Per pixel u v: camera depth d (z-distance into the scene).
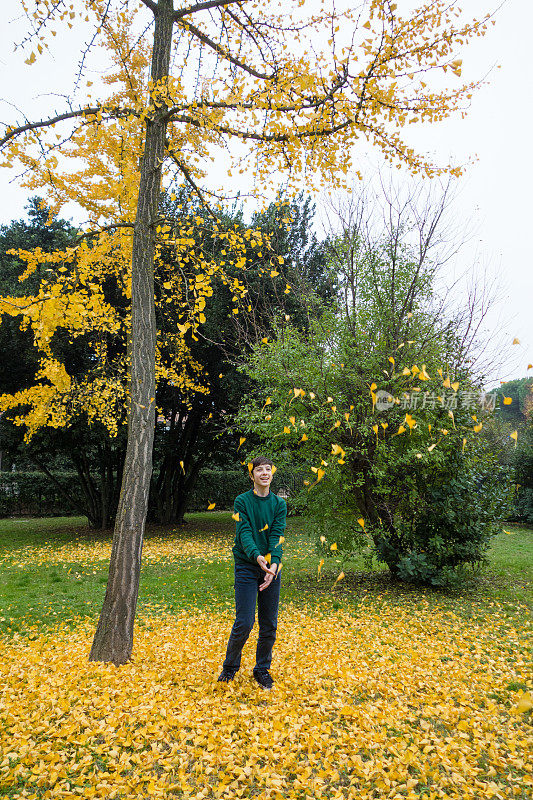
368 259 6.55
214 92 4.04
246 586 3.21
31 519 17.48
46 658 3.78
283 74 4.15
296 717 2.70
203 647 4.09
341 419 6.07
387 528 6.72
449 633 4.64
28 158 3.78
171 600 6.21
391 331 6.32
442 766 2.28
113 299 11.09
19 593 6.52
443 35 3.66
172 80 3.81
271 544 3.24
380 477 6.26
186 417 14.38
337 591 6.57
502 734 2.57
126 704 2.81
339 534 6.45
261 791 2.11
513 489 6.79
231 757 2.28
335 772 2.19
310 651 3.98
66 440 11.91
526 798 2.05
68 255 4.48
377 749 2.41
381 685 3.20
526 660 3.81
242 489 20.17
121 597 3.66
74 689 3.01
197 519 16.69
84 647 4.14
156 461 16.22
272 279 10.09
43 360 7.92
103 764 2.28
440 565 6.40
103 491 13.86
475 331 6.66
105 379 9.09
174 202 10.43
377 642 4.30
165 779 2.15
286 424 6.39
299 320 10.76
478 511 6.24
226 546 11.06
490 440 8.37
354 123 3.98
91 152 4.90
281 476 8.23
